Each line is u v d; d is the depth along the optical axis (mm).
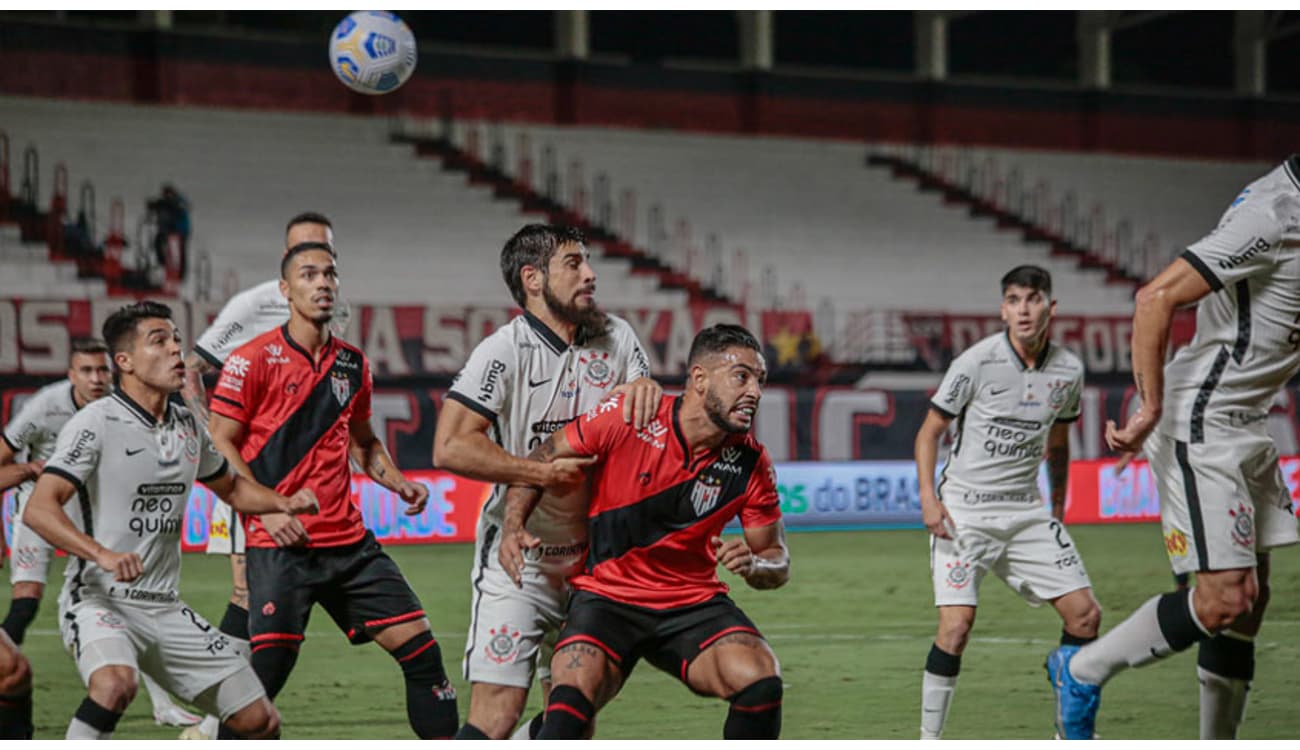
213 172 38281
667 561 7980
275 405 9539
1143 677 12984
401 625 9406
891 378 32688
